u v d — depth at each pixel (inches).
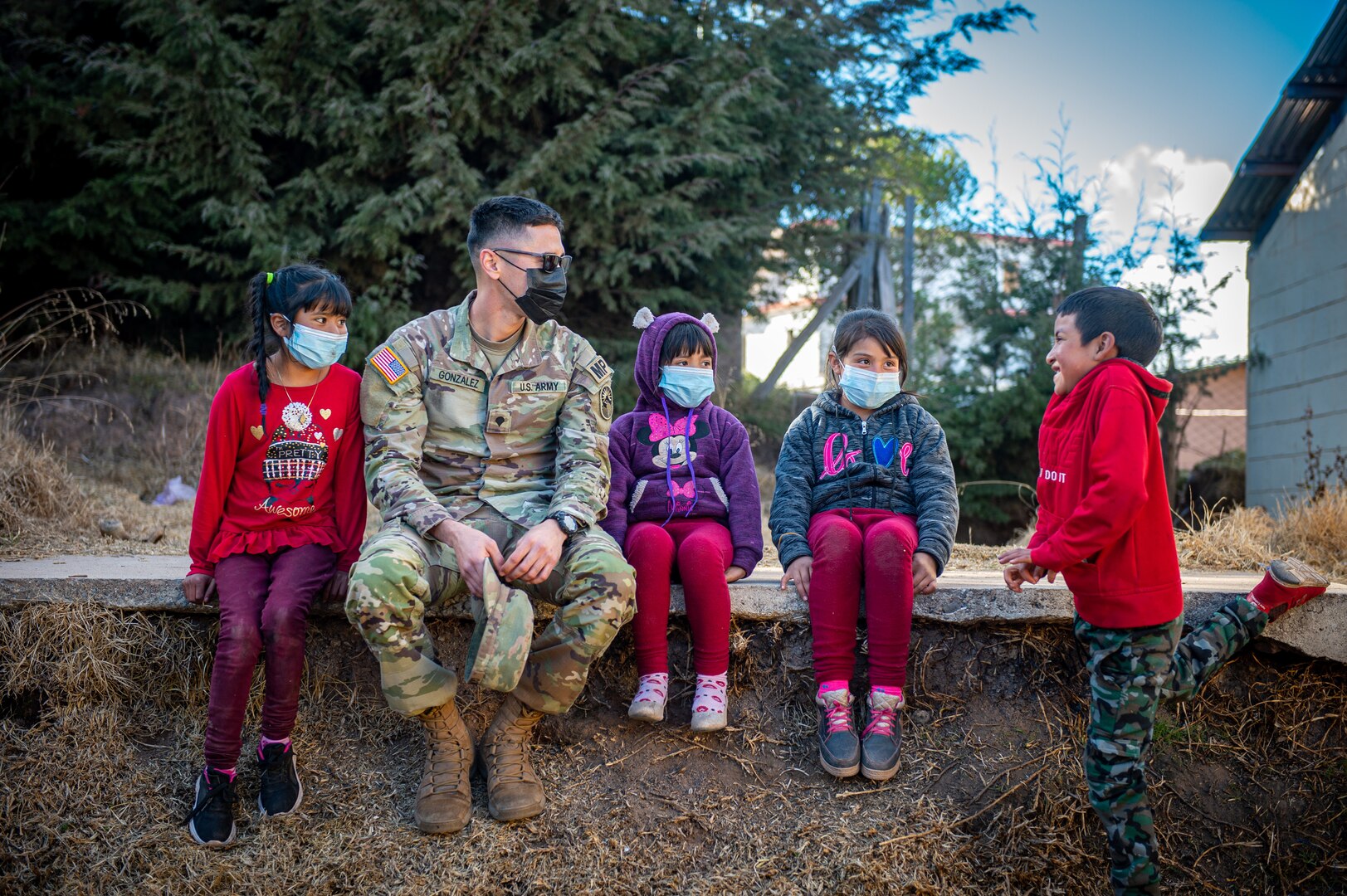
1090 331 93.7
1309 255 319.6
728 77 309.4
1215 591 107.5
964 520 331.6
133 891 85.4
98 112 277.7
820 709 100.8
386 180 295.7
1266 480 346.9
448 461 100.6
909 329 396.8
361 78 296.8
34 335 236.5
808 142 335.0
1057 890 91.4
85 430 241.6
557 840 91.8
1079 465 92.4
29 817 91.3
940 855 91.7
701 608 99.8
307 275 97.6
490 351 101.6
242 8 292.7
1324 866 96.5
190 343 313.7
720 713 98.1
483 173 298.0
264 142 297.4
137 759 98.6
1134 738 88.6
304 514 101.0
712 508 110.6
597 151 277.3
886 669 98.9
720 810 96.3
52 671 101.5
